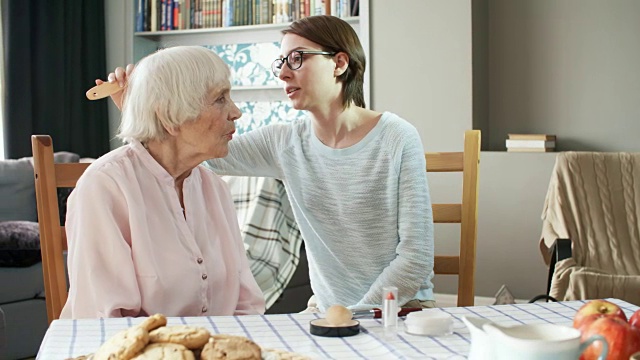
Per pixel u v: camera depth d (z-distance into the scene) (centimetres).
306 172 215
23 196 477
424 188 207
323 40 207
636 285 326
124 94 198
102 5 559
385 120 211
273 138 221
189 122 173
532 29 477
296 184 218
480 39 466
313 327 131
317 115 210
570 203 382
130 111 175
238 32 552
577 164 386
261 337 129
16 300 365
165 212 174
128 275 165
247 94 554
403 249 202
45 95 527
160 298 169
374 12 467
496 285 442
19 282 365
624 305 154
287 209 392
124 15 558
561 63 471
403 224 204
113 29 561
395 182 207
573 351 88
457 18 447
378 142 208
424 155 212
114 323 139
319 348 122
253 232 379
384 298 130
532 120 478
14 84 507
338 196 212
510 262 439
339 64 208
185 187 180
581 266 357
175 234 173
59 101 537
